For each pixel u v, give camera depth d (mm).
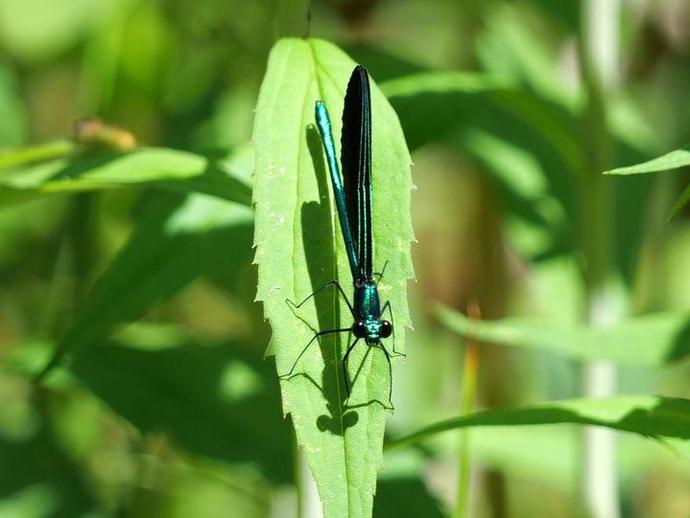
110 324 451
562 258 558
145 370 512
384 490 496
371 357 394
